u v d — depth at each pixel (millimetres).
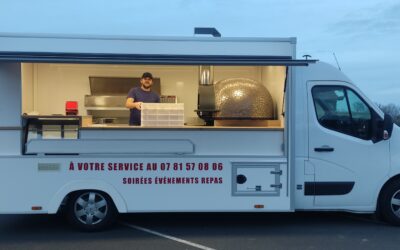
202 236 6109
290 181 6176
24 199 5949
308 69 6445
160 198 6078
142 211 6070
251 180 6152
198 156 6090
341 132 6414
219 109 6695
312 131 6344
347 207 6453
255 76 7930
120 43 5980
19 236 6129
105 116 8336
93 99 8133
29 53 5621
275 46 6094
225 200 6125
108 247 5629
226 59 5680
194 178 6098
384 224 6746
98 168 6023
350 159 6387
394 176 6500
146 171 6062
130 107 6828
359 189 6414
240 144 6164
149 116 6152
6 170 5930
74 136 6043
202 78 7812
